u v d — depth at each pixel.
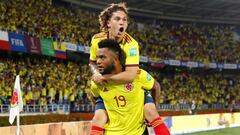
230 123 32.28
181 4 47.22
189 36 49.19
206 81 47.28
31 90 26.77
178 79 45.16
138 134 4.07
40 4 33.94
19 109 13.17
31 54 30.50
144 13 48.19
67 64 34.09
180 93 42.41
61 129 15.35
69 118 25.94
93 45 4.50
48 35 31.50
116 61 3.92
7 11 29.00
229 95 47.34
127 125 4.03
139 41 42.38
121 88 3.94
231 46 50.81
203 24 52.94
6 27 27.80
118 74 3.91
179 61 44.78
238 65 49.00
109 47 3.89
